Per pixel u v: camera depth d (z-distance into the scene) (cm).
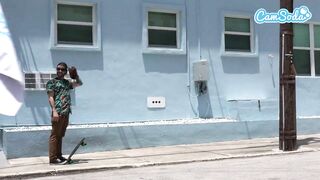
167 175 899
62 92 1024
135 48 1367
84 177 915
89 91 1313
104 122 1327
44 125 1259
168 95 1404
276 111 1492
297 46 1605
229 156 1102
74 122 1295
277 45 1560
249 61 1517
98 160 1073
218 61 1472
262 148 1217
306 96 1602
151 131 1269
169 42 1422
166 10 1413
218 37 1475
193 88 1436
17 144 1130
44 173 945
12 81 1074
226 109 1470
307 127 1504
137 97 1366
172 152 1171
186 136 1309
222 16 1480
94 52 1320
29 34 1255
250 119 1459
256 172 902
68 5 1306
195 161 1058
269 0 1552
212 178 855
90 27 1329
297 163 995
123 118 1348
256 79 1526
